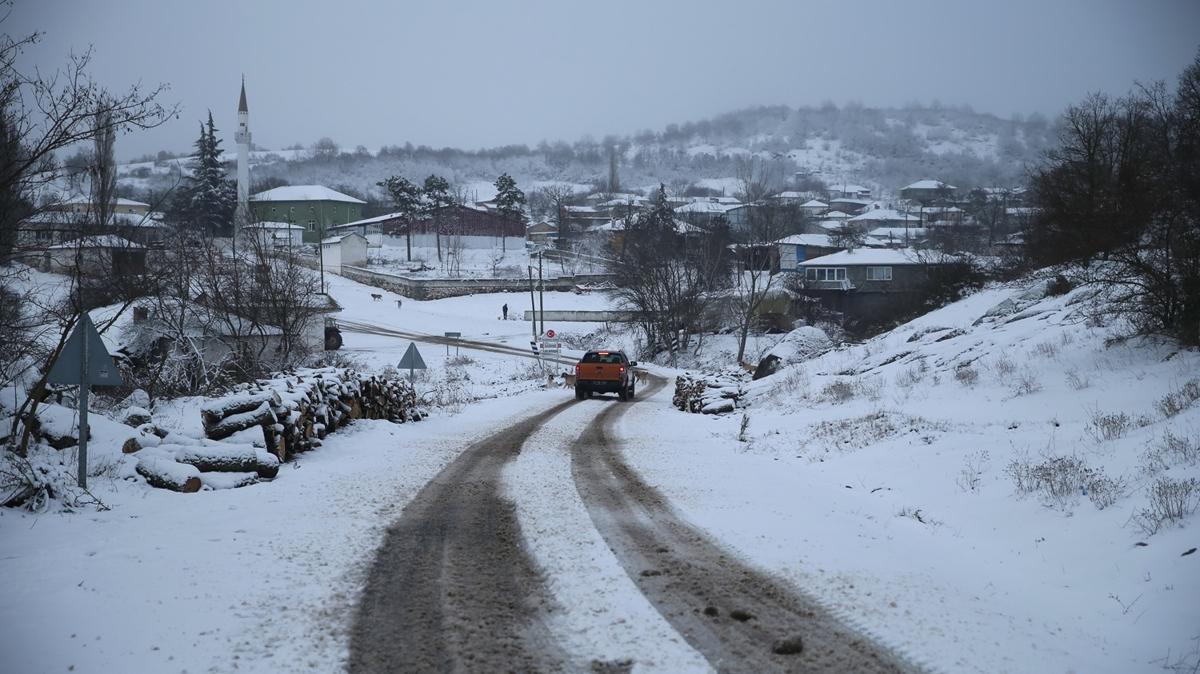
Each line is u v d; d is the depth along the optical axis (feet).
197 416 45.32
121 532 26.30
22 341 38.65
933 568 24.38
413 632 18.48
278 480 36.58
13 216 37.58
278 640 17.81
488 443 52.16
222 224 301.84
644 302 225.35
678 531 28.17
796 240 314.76
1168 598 20.49
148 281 47.91
